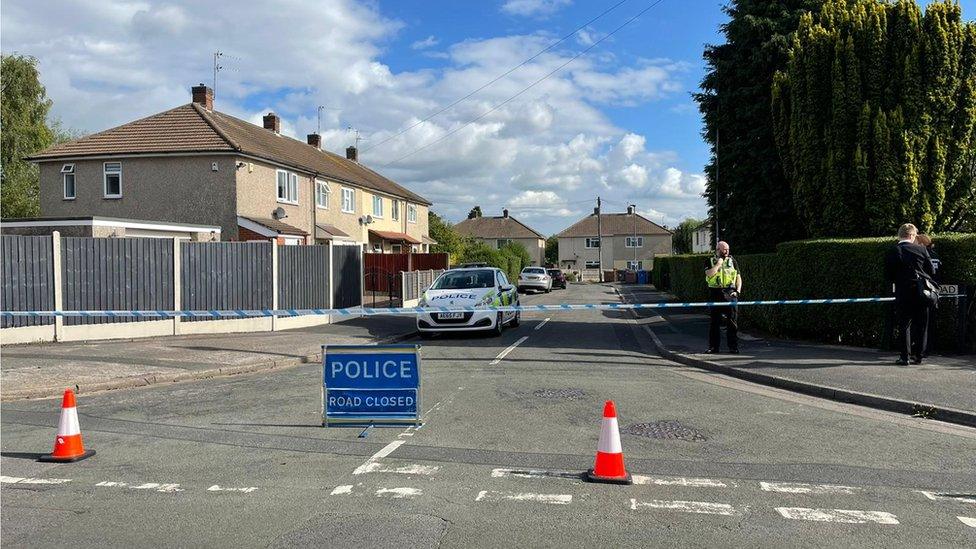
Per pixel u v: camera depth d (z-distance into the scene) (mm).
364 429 7102
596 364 11492
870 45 13422
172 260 15516
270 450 6344
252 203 26297
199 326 15938
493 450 6250
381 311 12094
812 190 14641
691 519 4578
